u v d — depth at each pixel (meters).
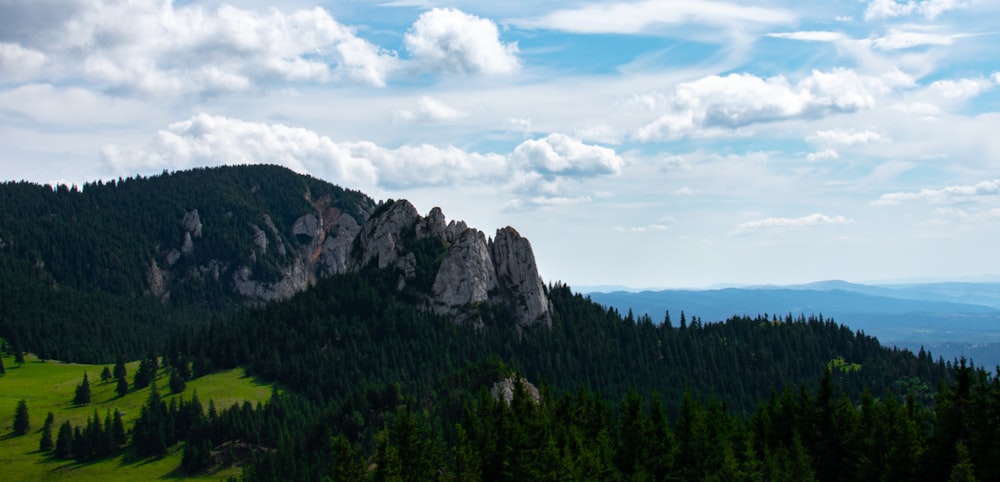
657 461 129.25
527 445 130.25
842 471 128.38
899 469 114.94
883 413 131.00
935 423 123.25
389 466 129.00
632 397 136.25
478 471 129.62
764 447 129.88
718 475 121.50
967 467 101.12
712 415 137.75
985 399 111.94
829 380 134.50
